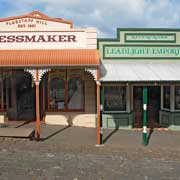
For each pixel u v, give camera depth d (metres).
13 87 16.84
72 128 15.86
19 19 15.77
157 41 16.33
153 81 13.48
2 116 16.50
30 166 9.39
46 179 8.22
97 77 13.05
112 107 16.44
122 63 16.19
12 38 15.32
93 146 12.49
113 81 13.47
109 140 13.70
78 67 13.20
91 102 16.33
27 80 16.94
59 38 15.48
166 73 14.59
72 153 11.23
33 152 11.16
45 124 16.47
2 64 12.89
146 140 13.04
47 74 16.47
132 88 16.58
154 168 9.55
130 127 16.41
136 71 14.84
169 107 16.61
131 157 10.92
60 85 16.53
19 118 16.97
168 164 10.08
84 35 15.59
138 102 17.08
